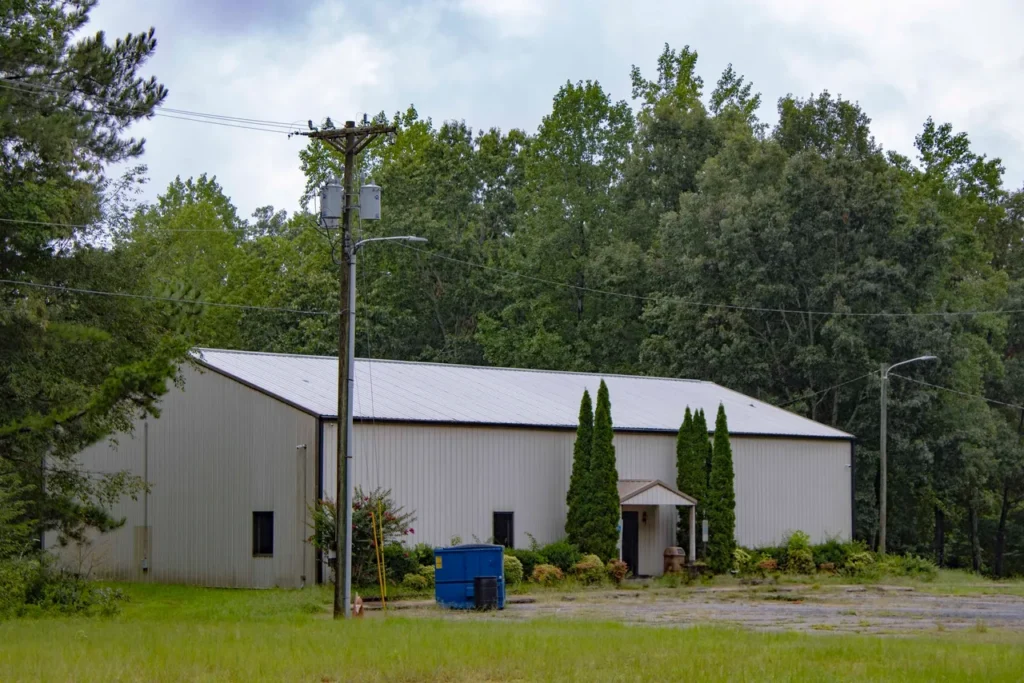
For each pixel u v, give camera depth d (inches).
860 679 610.9
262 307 2723.9
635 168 2997.0
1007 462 2568.9
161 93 1245.1
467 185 3063.5
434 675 595.8
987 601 1433.3
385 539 1421.0
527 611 1202.0
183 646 703.7
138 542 1637.6
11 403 1264.8
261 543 1489.9
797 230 2440.9
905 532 2615.7
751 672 615.5
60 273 1322.6
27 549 1190.9
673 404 1964.8
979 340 2559.1
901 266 2394.2
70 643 735.1
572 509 1636.3
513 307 2770.7
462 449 1582.2
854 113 2817.4
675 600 1374.3
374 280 2839.6
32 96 1175.0
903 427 2372.0
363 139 1145.4
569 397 1860.2
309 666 610.5
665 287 2714.1
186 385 1599.4
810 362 2361.0
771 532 1909.4
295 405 1455.5
